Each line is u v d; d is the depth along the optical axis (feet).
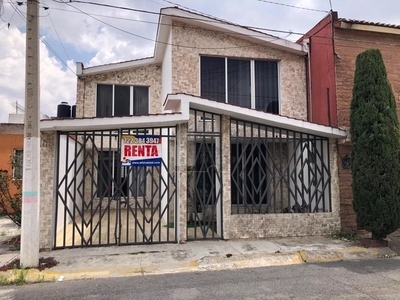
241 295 16.42
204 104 26.99
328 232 29.91
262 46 39.27
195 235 28.25
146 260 22.79
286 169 30.32
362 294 16.35
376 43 35.01
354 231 30.37
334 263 22.75
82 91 44.11
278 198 34.01
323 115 35.55
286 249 25.05
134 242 27.07
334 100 33.37
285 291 16.94
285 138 30.99
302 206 30.19
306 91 39.75
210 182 29.55
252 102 38.70
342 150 31.01
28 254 20.94
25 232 20.99
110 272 20.61
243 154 29.45
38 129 21.53
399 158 26.45
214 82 37.99
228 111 27.84
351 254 24.48
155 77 46.03
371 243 25.93
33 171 21.25
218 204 29.27
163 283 18.57
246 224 28.58
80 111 43.80
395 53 35.60
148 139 27.53
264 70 39.73
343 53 33.96
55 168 26.05
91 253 24.38
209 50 37.68
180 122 27.35
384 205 25.36
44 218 25.26
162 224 35.17
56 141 26.21
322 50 36.09
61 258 23.08
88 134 27.14
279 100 39.37
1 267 20.97
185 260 22.77
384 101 26.73
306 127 29.12
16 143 45.75
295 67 39.96
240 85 38.70
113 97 45.09
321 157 31.01
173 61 36.52
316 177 30.60
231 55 38.29
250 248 25.41
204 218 28.60
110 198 27.09
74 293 17.13
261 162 32.32
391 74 35.27
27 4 21.53
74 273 20.29
